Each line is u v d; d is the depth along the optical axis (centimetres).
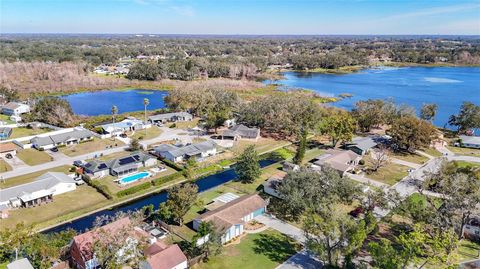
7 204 6644
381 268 4594
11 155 9338
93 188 7725
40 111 12794
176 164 9050
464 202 5656
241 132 11756
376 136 11638
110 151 9994
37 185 7112
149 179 8262
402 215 6284
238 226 5994
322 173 6981
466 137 11788
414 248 4725
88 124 12631
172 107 14825
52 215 6519
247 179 8294
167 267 4812
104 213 6762
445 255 4722
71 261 5141
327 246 5138
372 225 5872
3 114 14250
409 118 11125
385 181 8444
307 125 11531
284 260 5344
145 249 5191
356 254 5409
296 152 10119
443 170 7950
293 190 6606
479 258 5331
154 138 11319
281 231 6194
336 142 10812
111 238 4731
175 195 6216
